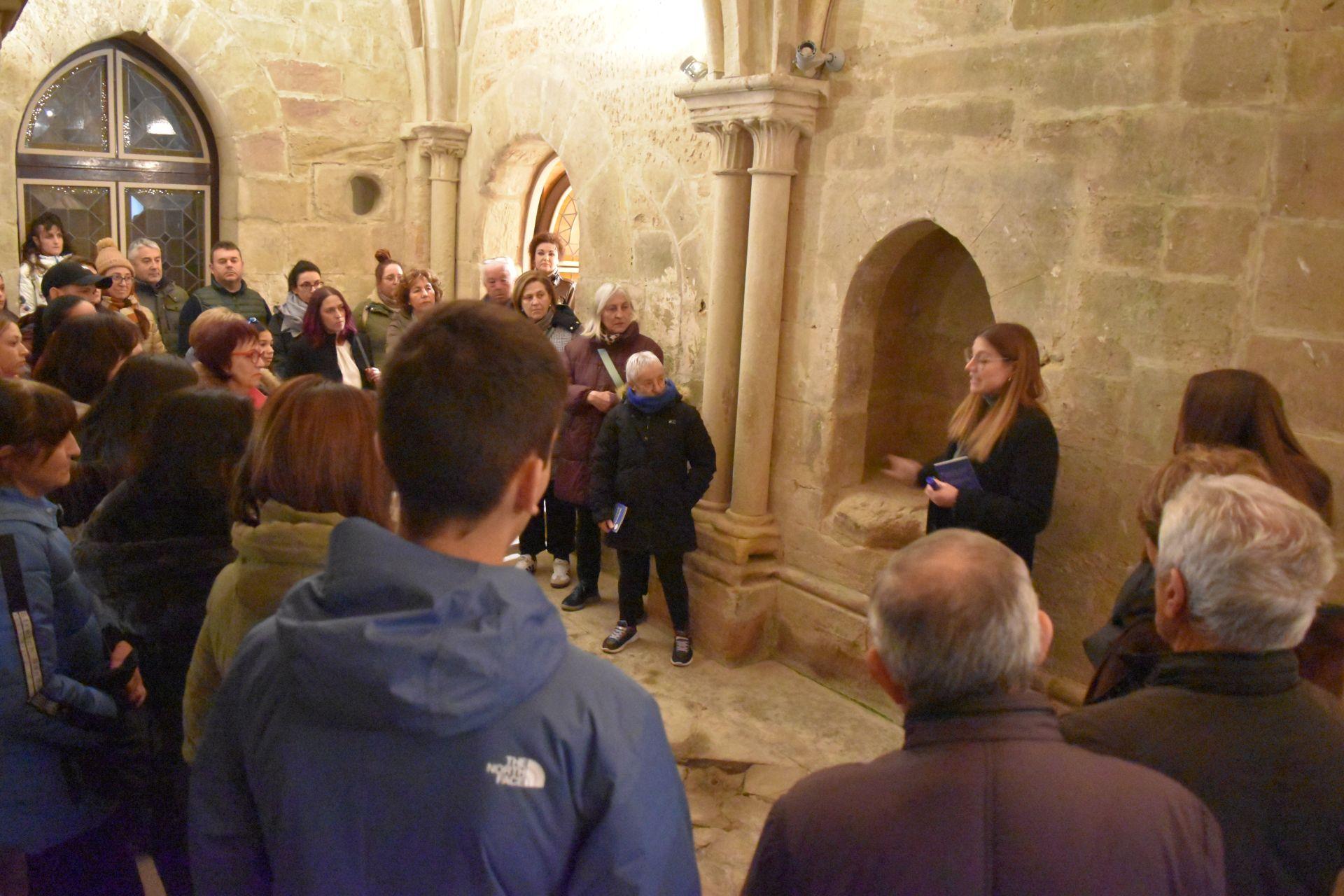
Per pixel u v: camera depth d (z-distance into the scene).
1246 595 1.22
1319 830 1.19
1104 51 2.88
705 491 3.99
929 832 1.03
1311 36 2.45
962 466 2.93
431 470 0.96
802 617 4.03
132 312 4.41
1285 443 2.12
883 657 1.16
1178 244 2.75
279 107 5.87
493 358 0.97
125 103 5.73
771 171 3.79
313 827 0.91
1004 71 3.14
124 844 1.96
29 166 5.49
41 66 5.20
